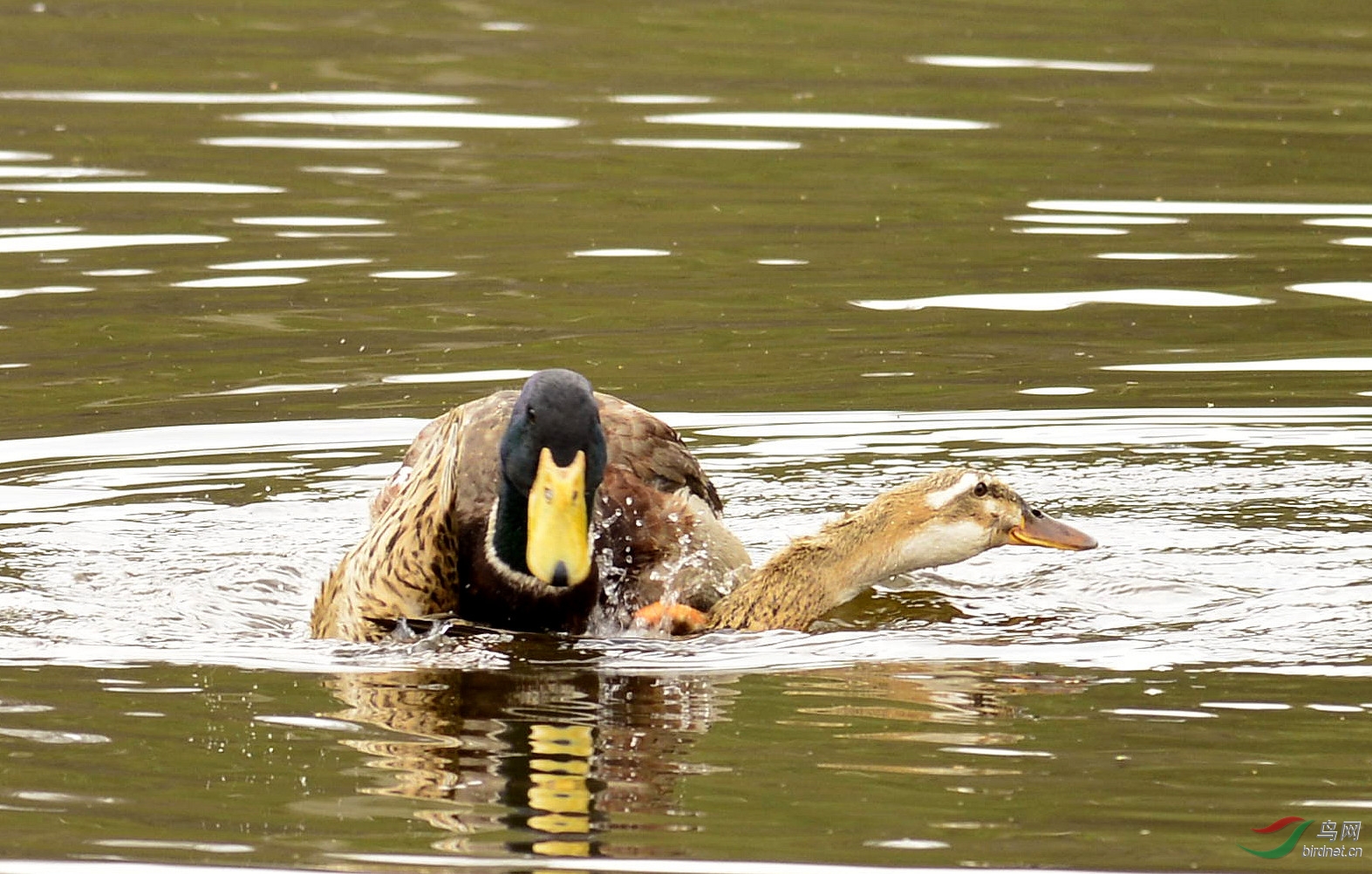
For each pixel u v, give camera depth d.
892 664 9.97
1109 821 7.77
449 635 10.55
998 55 28.52
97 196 20.70
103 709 9.12
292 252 18.92
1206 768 8.30
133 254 18.67
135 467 13.51
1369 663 9.80
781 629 10.80
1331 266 18.69
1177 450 13.88
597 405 10.67
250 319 16.81
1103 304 17.56
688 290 17.92
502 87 26.39
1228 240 19.64
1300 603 10.93
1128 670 9.77
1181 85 26.70
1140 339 16.45
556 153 23.09
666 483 11.78
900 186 21.75
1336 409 14.68
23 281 17.72
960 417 14.59
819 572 11.06
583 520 10.20
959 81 26.86
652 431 11.99
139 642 10.28
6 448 13.72
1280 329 16.70
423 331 16.56
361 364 15.69
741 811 7.87
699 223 20.23
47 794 8.05
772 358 15.97
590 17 31.48
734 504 12.95
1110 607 11.04
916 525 11.12
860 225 20.22
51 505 12.73
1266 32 30.44
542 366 15.63
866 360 15.92
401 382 15.26
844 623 10.92
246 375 15.35
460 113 24.92
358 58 28.22
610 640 10.52
